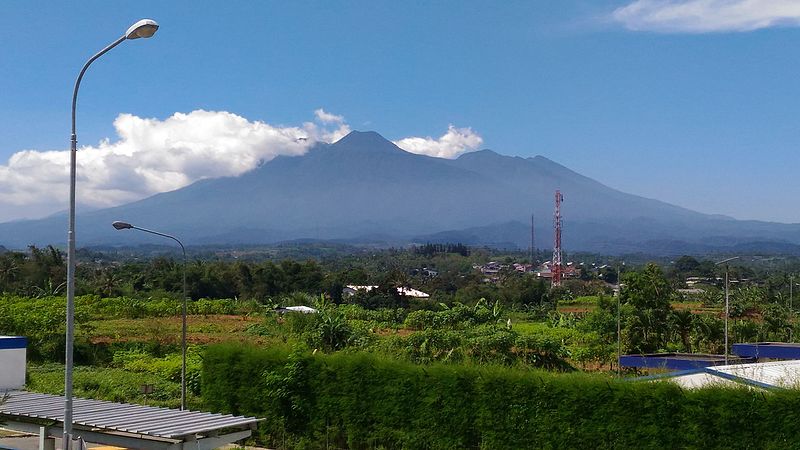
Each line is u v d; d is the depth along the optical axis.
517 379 24.78
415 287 153.38
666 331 60.75
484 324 55.12
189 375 40.09
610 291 143.12
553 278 166.38
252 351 29.97
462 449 25.34
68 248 18.11
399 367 26.83
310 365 28.53
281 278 127.62
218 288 119.81
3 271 112.75
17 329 53.19
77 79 18.00
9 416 21.95
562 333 66.56
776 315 79.00
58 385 39.19
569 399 23.91
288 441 28.52
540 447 24.12
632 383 23.23
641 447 22.73
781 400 21.28
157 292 108.31
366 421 27.14
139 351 54.50
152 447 19.61
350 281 149.00
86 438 20.77
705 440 22.00
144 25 16.91
